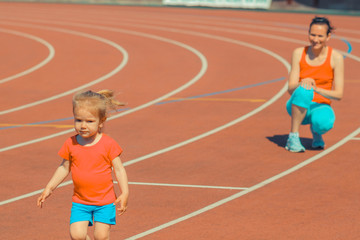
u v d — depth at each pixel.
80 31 86.31
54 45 71.94
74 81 50.41
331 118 28.73
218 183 24.86
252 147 30.53
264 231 19.67
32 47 70.44
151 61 60.19
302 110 28.92
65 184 25.08
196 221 20.64
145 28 90.06
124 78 51.47
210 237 19.19
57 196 23.50
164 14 114.25
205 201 22.69
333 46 70.56
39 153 29.83
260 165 27.41
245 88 46.81
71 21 100.88
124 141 31.95
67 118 37.81
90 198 16.05
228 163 27.80
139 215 21.25
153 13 116.75
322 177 25.58
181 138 32.50
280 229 19.83
